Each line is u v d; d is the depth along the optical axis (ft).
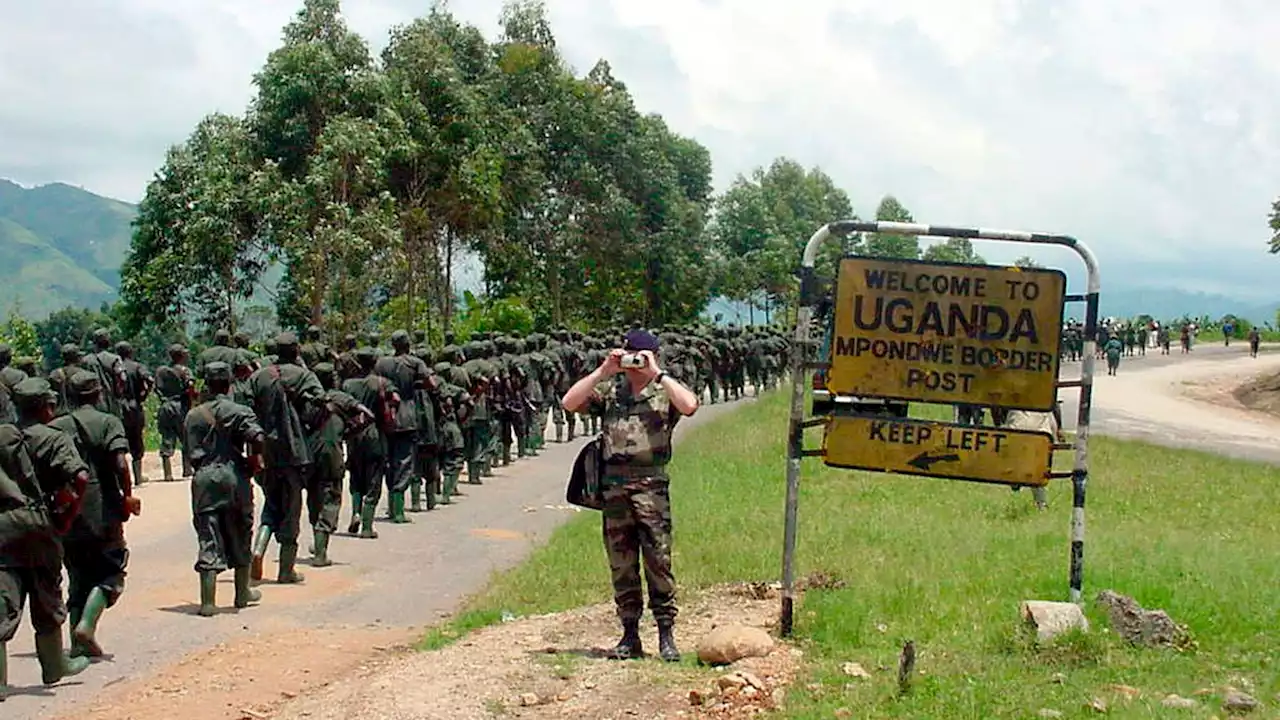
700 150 199.41
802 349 23.94
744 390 121.39
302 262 100.48
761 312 214.28
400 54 119.44
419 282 126.41
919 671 20.86
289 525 36.45
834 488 50.55
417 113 114.52
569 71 154.40
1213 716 18.20
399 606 33.22
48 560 24.53
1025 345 23.77
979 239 23.72
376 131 103.86
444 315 130.52
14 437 24.17
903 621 25.12
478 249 138.92
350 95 108.88
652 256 166.81
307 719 20.86
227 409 31.96
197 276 110.11
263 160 108.37
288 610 32.53
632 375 23.13
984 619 24.67
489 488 60.23
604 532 23.26
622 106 160.86
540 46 152.56
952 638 23.48
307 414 38.88
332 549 42.86
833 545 35.68
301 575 37.11
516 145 134.41
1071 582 24.76
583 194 155.53
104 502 26.96
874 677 20.85
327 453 39.22
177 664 26.25
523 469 68.03
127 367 58.29
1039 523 39.55
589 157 157.17
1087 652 21.90
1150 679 20.35
